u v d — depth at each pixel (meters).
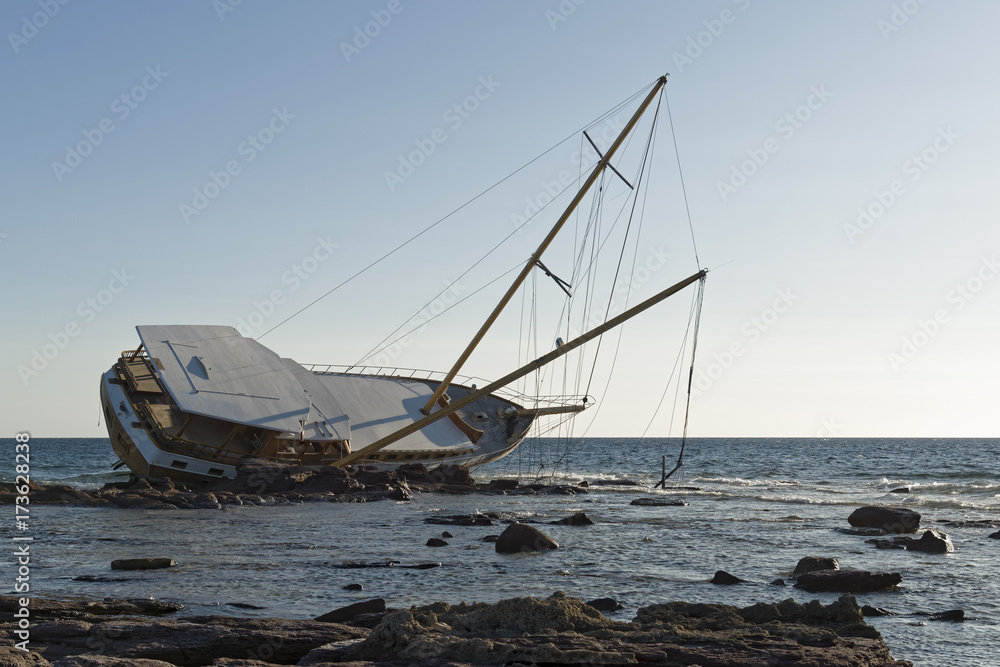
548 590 16.55
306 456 50.34
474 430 62.94
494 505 40.00
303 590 16.44
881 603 15.31
